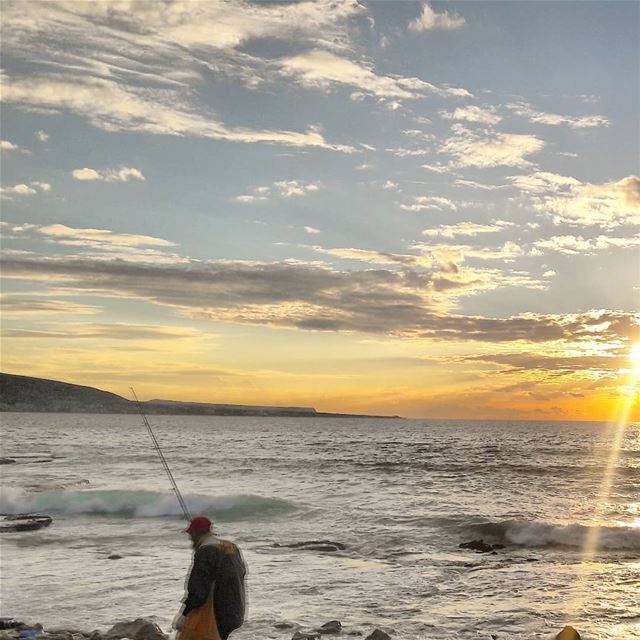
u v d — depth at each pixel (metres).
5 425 157.00
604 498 32.47
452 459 60.78
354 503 29.50
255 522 24.70
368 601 13.22
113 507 27.94
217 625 6.48
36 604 13.02
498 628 11.25
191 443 90.62
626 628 11.20
